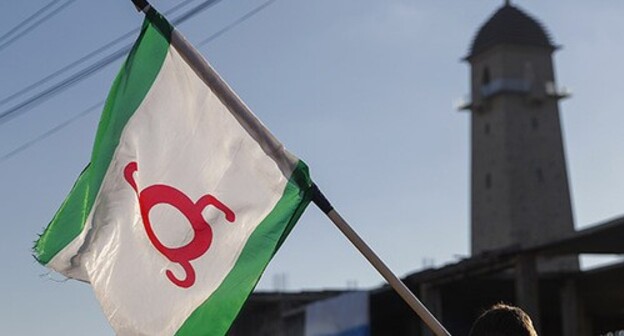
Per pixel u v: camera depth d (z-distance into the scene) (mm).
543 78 93562
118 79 5648
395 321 30969
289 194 5555
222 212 5531
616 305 29922
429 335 27109
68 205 5426
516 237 89438
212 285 5426
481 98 94625
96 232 5410
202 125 5613
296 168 5570
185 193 5523
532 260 23266
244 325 29891
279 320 28766
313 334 25312
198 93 5637
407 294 5219
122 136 5574
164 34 5648
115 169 5516
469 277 25000
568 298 27781
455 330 28625
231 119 5613
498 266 24109
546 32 95062
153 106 5617
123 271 5371
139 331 5312
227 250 5480
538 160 92438
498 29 94125
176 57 5648
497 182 92375
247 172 5586
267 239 5516
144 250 5418
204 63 5625
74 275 5344
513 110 92438
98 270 5355
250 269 5473
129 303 5332
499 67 93312
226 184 5562
